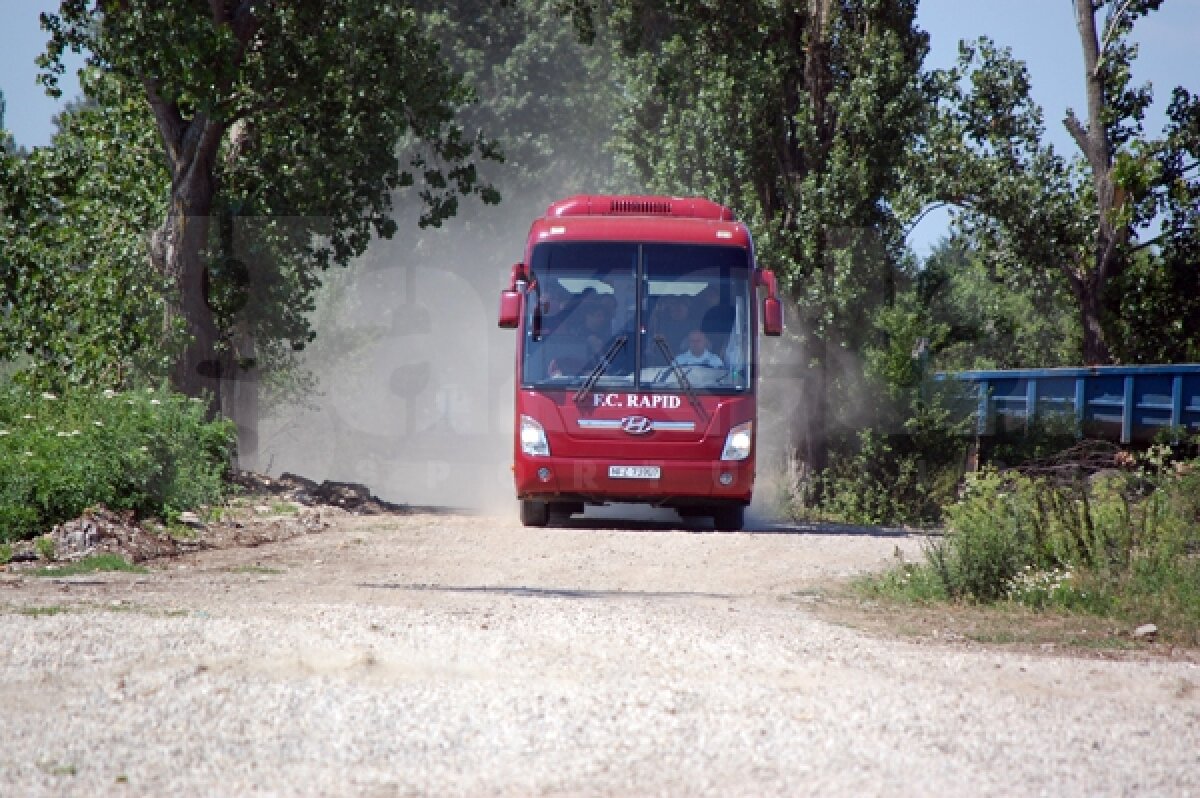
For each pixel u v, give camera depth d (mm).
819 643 8109
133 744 5336
